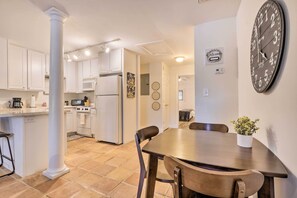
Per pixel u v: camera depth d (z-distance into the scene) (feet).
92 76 14.43
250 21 5.01
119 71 12.03
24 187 6.13
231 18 7.38
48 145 7.25
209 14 7.10
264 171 2.57
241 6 6.18
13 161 7.37
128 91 12.39
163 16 7.25
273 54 3.24
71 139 13.25
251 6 4.91
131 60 12.75
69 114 14.29
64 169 7.18
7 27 8.28
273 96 3.40
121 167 7.93
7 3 6.14
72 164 8.23
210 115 7.73
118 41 10.31
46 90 13.58
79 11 6.79
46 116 7.79
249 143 3.74
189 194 3.17
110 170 7.60
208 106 7.79
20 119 7.05
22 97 12.23
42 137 7.61
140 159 4.53
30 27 8.28
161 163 4.99
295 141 2.60
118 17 7.30
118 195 5.70
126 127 12.20
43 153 7.63
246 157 3.16
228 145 3.93
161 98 16.49
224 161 2.96
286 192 2.90
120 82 12.00
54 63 6.79
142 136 4.83
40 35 9.31
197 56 8.05
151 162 4.04
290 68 2.74
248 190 2.15
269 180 2.75
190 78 30.99
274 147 3.37
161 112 16.49
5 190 5.93
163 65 16.87
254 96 4.71
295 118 2.60
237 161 2.96
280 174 2.51
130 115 12.66
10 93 11.55
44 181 6.55
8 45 10.21
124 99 12.00
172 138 4.60
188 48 11.81
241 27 6.27
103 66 12.75
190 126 6.48
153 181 4.08
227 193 2.15
